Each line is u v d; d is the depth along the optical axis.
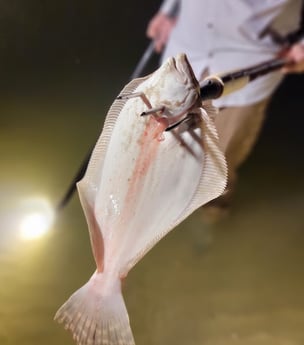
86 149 2.46
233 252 2.08
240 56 1.67
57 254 1.95
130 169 0.84
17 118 2.62
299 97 2.96
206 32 1.69
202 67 1.70
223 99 1.57
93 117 2.66
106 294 0.83
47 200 2.18
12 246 1.97
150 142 0.83
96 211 0.85
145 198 0.83
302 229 2.21
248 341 1.75
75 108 2.71
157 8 3.10
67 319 0.84
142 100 0.83
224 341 1.74
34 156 2.40
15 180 2.26
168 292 1.89
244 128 1.68
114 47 2.99
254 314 1.85
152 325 1.77
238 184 2.42
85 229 2.05
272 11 1.64
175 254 2.04
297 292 1.95
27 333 1.67
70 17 2.92
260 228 2.20
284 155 2.62
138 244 0.83
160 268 1.98
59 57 2.92
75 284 1.85
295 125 2.81
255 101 1.65
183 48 1.75
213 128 0.81
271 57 1.65
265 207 2.31
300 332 1.79
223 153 0.81
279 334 1.78
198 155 0.81
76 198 2.18
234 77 1.15
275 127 2.79
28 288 1.81
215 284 1.94
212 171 0.80
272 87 1.69
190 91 0.80
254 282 1.97
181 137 0.81
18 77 2.84
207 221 2.15
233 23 1.65
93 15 2.98
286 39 1.67
